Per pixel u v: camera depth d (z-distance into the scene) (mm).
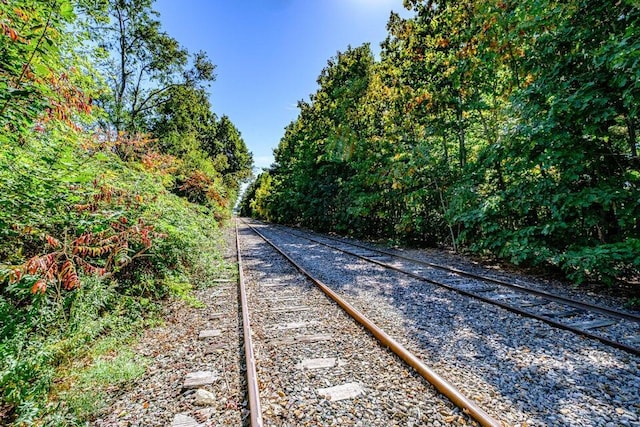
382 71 14336
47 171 3611
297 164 26000
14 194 3277
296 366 3381
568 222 6906
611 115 5816
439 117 11609
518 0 7234
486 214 8828
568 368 3205
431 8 11305
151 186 6984
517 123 7637
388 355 3566
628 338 3881
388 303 5504
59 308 3607
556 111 6328
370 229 18188
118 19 14633
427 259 10094
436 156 12250
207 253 9180
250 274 8266
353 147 16578
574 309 4977
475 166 9852
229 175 34438
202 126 26844
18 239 3662
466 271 8125
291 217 33875
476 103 9836
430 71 11336
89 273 4293
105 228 4246
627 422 2377
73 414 2615
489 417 2350
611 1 5625
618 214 6109
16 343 2932
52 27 2900
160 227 5898
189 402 2812
